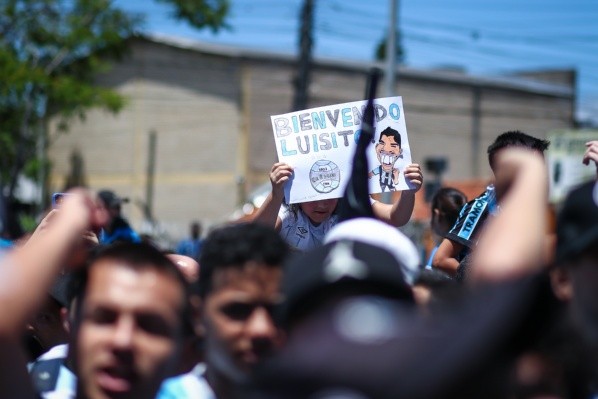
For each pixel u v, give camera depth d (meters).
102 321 2.23
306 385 1.53
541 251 1.71
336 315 1.58
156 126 32.41
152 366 2.22
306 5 20.92
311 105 32.31
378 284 1.67
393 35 16.02
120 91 32.66
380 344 1.52
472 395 1.53
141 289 2.23
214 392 2.35
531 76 40.75
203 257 2.27
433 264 4.71
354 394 1.49
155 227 31.42
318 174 4.45
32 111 24.62
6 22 23.30
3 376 1.87
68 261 1.96
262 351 2.17
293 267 1.78
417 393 1.48
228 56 31.47
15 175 24.05
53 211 2.88
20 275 1.85
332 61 32.81
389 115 4.42
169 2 23.73
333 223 4.50
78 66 24.69
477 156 35.47
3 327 1.81
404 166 4.39
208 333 2.24
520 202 1.76
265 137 31.64
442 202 5.75
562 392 1.82
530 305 1.67
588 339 1.83
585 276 1.88
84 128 33.72
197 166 31.86
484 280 1.67
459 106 35.22
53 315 3.29
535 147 4.46
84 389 2.23
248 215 5.15
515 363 1.64
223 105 31.61
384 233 1.88
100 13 23.77
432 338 1.54
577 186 1.95
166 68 32.19
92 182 33.53
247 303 2.18
